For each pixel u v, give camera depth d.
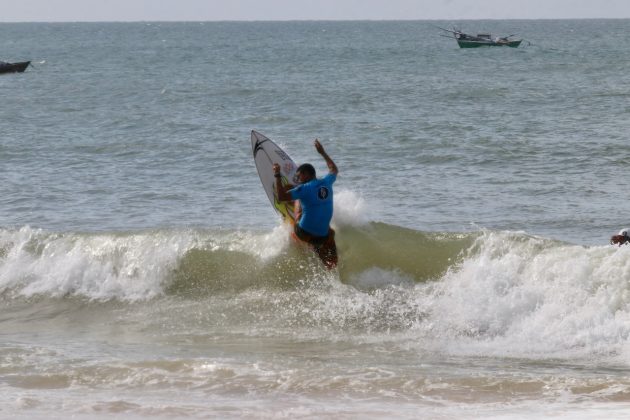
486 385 29.03
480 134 120.12
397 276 39.75
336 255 40.59
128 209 71.81
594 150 101.75
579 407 26.47
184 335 36.94
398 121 139.25
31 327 39.12
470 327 36.06
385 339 35.44
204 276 41.88
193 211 70.62
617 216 68.06
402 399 27.80
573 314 35.16
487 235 40.16
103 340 36.44
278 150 48.28
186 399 27.94
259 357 33.16
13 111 164.38
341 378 29.86
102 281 42.59
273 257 41.59
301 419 25.62
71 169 93.81
